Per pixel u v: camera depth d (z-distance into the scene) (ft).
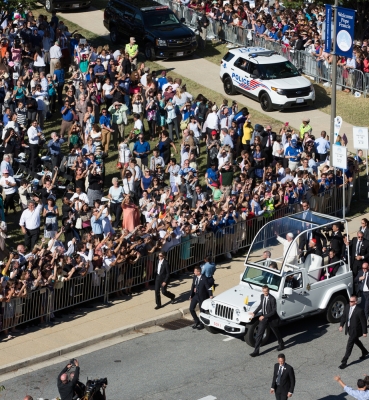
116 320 277.64
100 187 333.01
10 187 330.95
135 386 234.38
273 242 277.03
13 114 381.81
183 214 314.76
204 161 396.98
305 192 351.25
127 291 298.97
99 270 285.64
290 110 449.89
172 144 377.50
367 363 249.14
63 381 209.05
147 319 278.87
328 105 457.68
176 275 313.94
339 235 281.54
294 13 529.86
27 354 252.42
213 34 539.29
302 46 496.64
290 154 371.97
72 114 391.45
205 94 464.65
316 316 283.79
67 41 479.82
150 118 408.05
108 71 434.71
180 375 241.55
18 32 459.73
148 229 302.25
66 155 381.81
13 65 439.63
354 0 505.66
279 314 263.08
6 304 261.85
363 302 277.64
